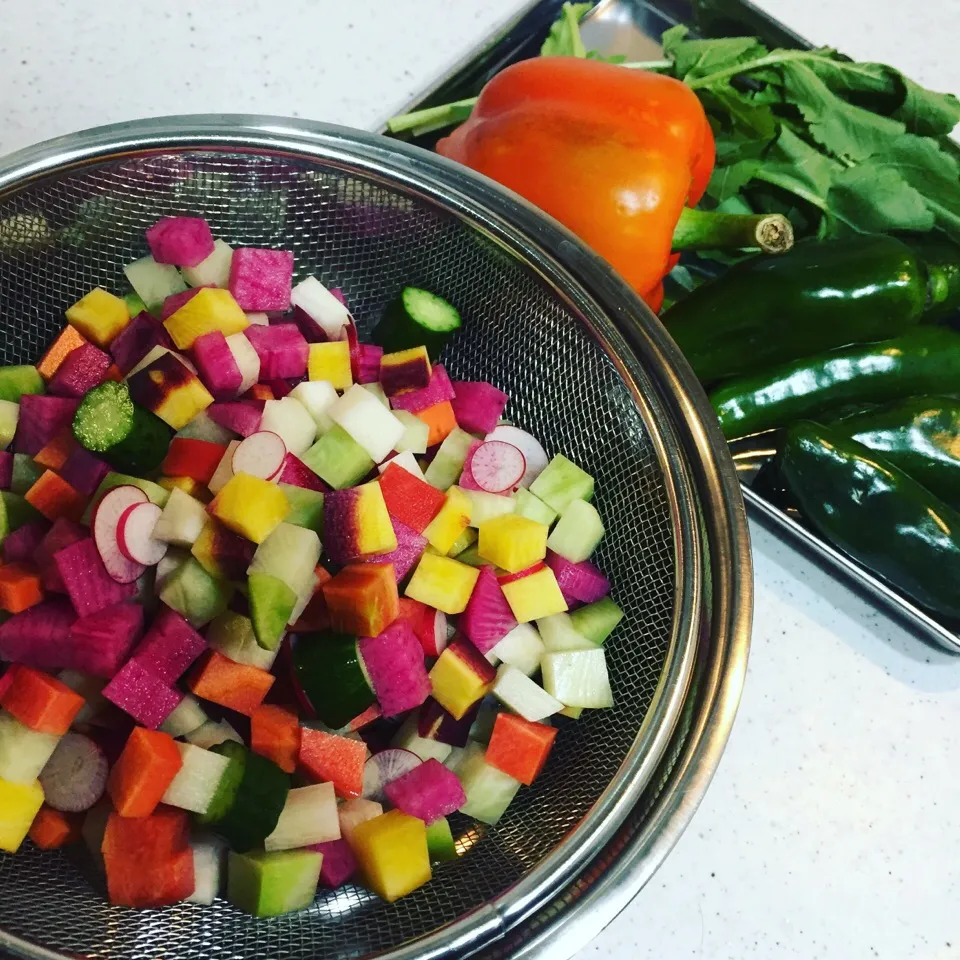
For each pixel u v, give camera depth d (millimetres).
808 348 305
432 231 280
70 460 253
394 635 250
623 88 288
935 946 284
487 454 278
